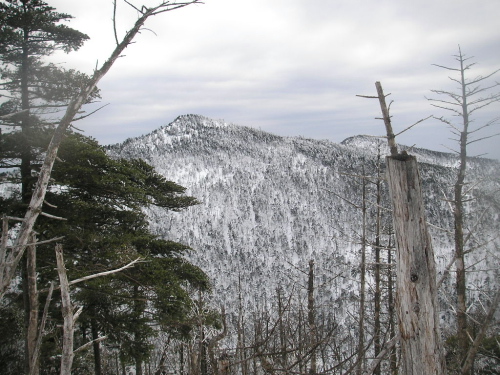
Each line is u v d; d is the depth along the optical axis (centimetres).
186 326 791
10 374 997
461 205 677
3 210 862
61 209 959
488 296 554
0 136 808
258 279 10544
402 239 278
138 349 907
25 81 904
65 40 977
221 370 363
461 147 666
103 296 953
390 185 288
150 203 1159
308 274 802
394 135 304
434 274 274
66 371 243
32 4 938
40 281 859
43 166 261
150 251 1108
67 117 261
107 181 943
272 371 340
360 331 611
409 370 274
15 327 1027
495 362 697
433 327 270
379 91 308
